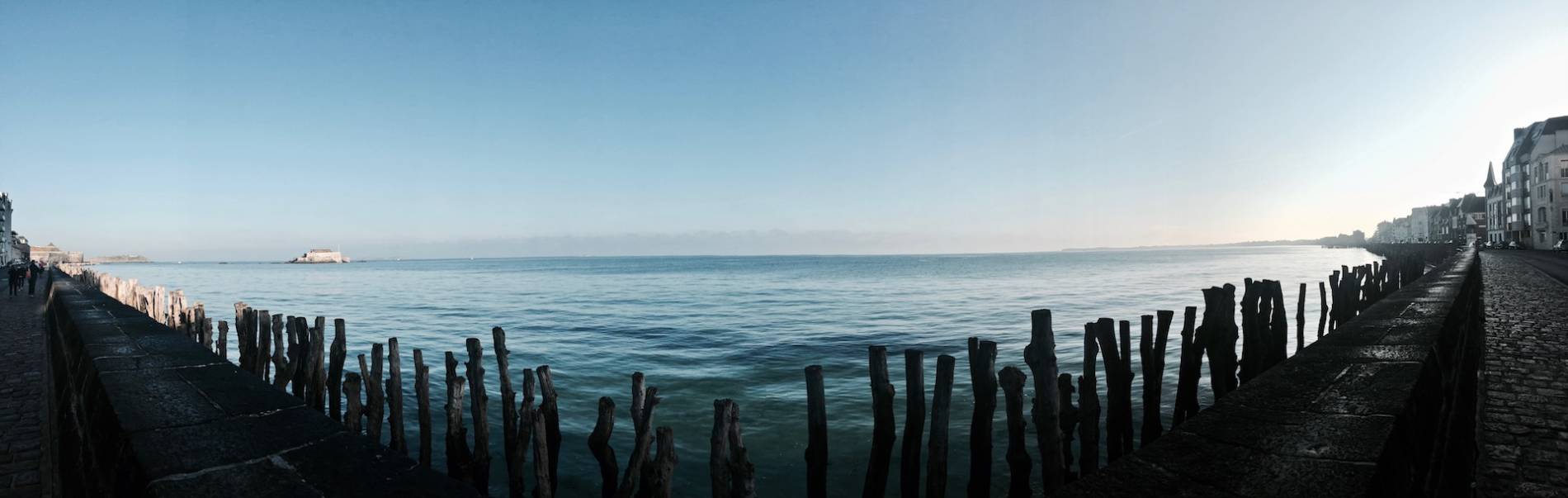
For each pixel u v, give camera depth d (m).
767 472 8.73
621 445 10.04
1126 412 6.23
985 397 4.96
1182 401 7.38
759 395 13.00
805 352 18.62
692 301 40.22
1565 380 8.34
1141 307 32.00
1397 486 3.28
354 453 3.73
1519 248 71.81
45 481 6.26
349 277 97.12
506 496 8.14
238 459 3.62
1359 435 3.30
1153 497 2.75
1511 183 80.56
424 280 84.75
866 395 12.80
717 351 19.02
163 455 3.65
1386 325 6.98
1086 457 5.69
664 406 12.21
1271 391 4.14
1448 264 27.45
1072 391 5.32
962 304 35.28
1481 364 8.54
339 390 9.07
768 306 35.50
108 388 5.14
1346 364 4.82
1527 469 5.55
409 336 24.20
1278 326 10.19
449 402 7.52
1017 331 22.72
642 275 95.38
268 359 11.37
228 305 41.94
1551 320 13.13
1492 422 6.76
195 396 4.92
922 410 4.88
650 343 21.03
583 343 21.22
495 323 28.48
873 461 5.00
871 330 23.94
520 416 7.35
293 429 4.11
